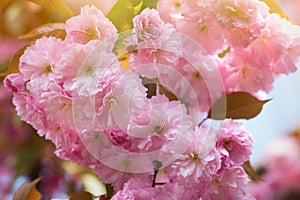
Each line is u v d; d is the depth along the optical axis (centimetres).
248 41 87
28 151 136
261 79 92
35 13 100
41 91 84
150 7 88
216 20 86
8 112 140
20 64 84
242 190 86
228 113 91
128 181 86
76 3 91
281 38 88
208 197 85
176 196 84
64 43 84
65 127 86
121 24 87
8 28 115
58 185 130
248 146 86
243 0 86
